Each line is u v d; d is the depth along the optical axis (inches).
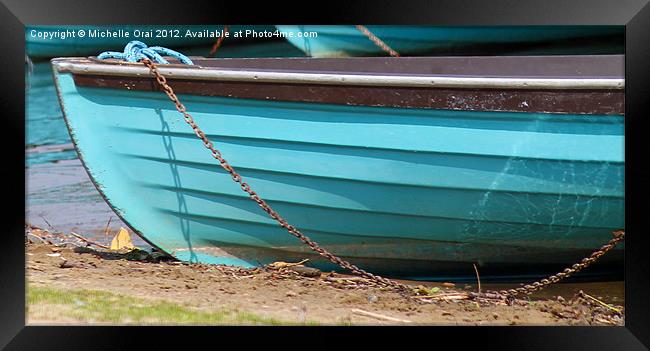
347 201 420.2
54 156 716.7
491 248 437.1
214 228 436.5
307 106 403.5
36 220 557.6
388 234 430.9
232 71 403.2
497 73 456.8
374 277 400.5
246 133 410.9
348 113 402.3
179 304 354.0
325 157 411.5
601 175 405.1
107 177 426.9
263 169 417.1
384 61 464.1
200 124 411.8
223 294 380.5
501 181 409.7
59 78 413.7
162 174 425.1
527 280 452.1
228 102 407.5
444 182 410.9
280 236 435.2
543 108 395.9
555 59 449.7
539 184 409.7
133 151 421.7
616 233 426.6
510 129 399.2
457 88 394.9
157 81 407.5
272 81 401.4
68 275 395.5
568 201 414.3
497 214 419.8
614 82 392.8
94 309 339.9
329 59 468.4
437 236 430.3
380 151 406.3
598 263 446.3
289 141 410.3
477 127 399.2
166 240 442.6
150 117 414.3
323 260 441.4
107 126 418.3
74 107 416.2
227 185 422.3
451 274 448.8
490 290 434.9
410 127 401.4
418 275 448.1
